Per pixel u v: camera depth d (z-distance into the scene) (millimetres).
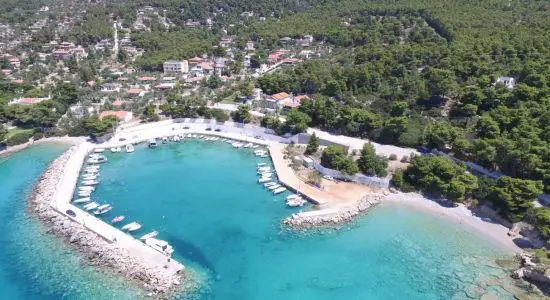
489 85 175375
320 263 107562
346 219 125062
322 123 185500
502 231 118938
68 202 127750
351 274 103875
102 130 177750
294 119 179250
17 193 135500
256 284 99625
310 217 124312
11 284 95438
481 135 150875
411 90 190875
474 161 145750
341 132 180000
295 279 101875
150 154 173750
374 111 183375
